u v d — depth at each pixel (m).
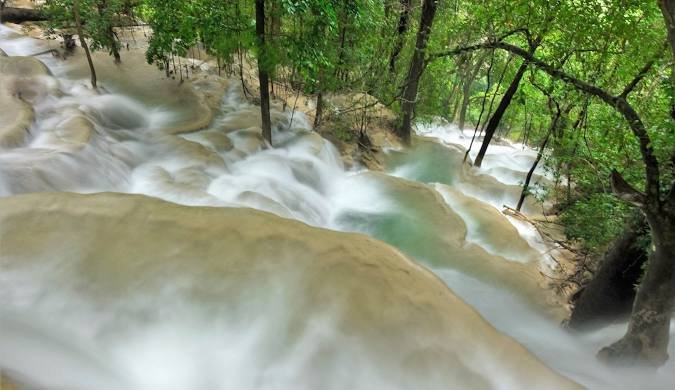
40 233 2.87
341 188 7.98
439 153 11.25
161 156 6.43
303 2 6.04
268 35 6.99
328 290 2.70
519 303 5.24
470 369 2.49
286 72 11.80
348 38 9.04
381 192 7.64
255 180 6.29
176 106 8.23
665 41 5.57
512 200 9.09
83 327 2.55
